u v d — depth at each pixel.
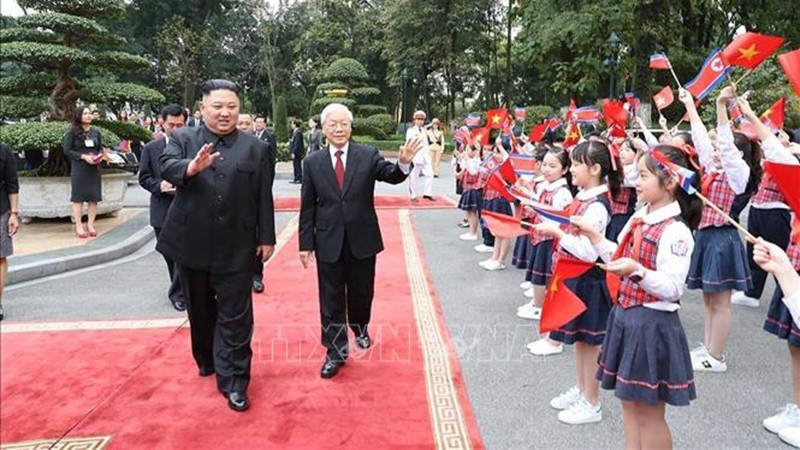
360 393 3.46
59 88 8.88
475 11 24.02
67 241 7.32
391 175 3.85
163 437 2.95
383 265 6.63
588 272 3.12
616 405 3.40
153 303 5.16
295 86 33.31
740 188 3.54
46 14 8.40
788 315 3.09
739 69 11.26
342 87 24.31
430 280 6.02
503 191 2.88
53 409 3.22
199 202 3.32
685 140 4.00
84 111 7.40
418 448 2.87
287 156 20.67
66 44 8.96
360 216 3.80
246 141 3.47
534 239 4.62
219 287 3.33
